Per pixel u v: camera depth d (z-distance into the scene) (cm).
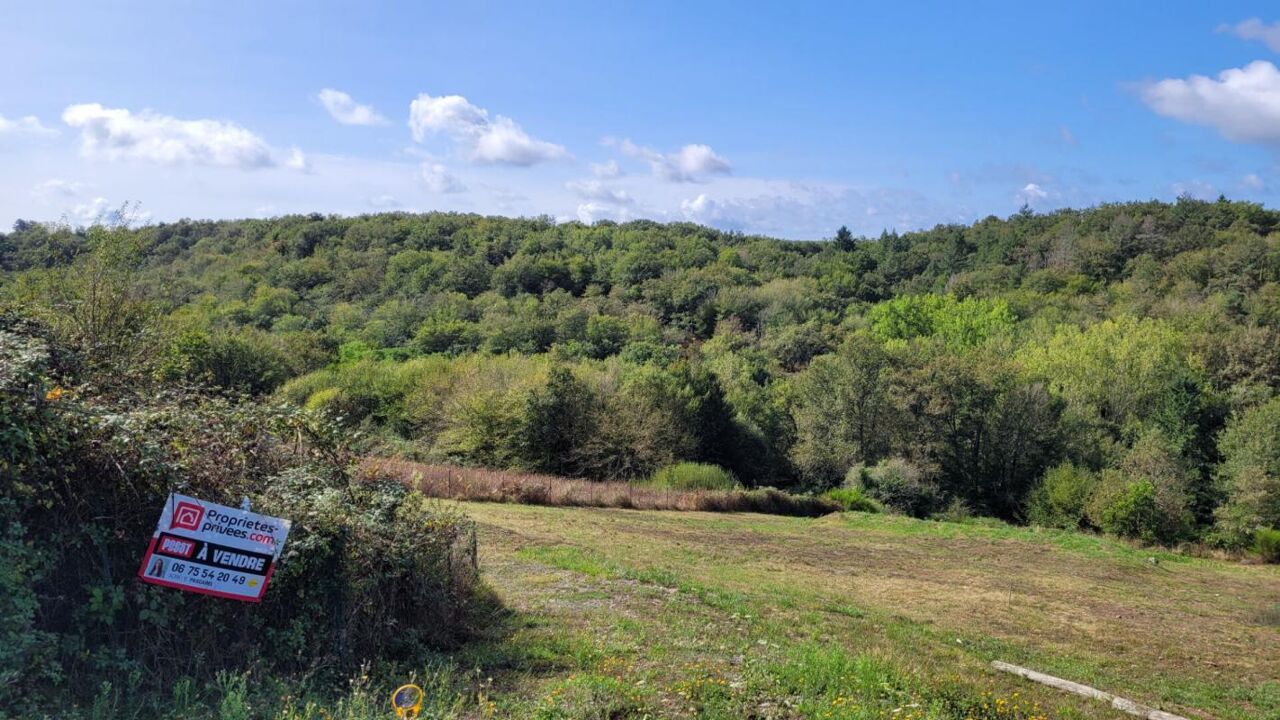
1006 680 978
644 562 1572
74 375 770
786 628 1054
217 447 667
